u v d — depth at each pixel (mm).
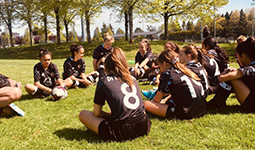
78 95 5395
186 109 3311
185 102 3309
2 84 3707
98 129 2869
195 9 23172
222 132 2986
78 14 27641
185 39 49062
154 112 3568
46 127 3406
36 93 5129
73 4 23891
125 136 2768
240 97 3674
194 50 3623
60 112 4117
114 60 2811
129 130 2746
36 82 5156
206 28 19031
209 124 3215
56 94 4863
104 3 23766
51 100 4988
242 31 59625
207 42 4949
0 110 3803
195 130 3055
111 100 2719
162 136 2941
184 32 51156
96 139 2945
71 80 5957
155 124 3332
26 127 3396
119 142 2775
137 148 2652
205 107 3541
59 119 3725
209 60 4527
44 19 32750
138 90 2898
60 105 4559
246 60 3590
